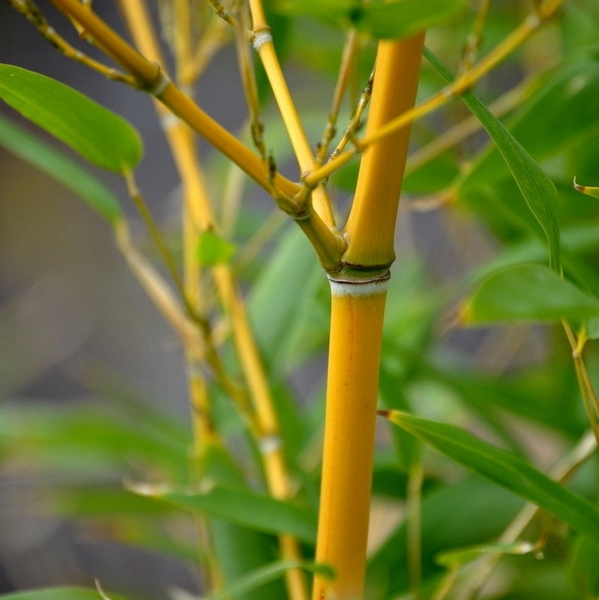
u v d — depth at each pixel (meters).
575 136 0.84
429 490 0.95
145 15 0.92
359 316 0.63
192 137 0.92
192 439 1.11
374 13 0.53
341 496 0.65
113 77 0.58
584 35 1.07
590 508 0.70
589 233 0.90
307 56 1.14
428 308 1.10
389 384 0.85
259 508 0.78
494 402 1.01
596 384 1.06
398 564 0.84
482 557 0.86
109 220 0.89
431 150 0.92
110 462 1.22
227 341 0.96
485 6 0.80
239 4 0.58
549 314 0.63
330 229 0.62
